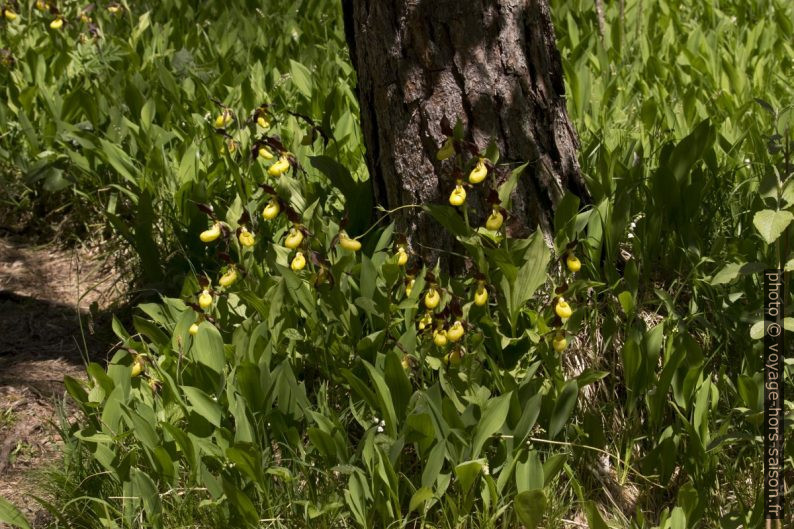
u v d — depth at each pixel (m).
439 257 4.10
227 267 4.06
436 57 3.99
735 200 4.73
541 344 3.59
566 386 3.36
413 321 3.77
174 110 6.14
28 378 4.68
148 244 4.91
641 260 4.18
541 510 3.10
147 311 4.21
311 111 6.16
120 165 5.39
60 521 3.48
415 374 3.77
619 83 6.67
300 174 5.03
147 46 7.62
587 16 8.25
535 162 4.08
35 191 6.18
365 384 3.54
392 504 3.32
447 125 3.47
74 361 4.88
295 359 3.90
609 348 4.00
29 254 5.95
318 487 3.46
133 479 3.31
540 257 3.60
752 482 3.57
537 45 4.07
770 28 7.58
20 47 7.60
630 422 3.74
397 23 4.02
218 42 7.98
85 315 5.29
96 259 5.79
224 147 5.37
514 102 4.02
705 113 5.87
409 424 3.23
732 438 3.33
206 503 3.24
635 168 4.41
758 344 3.77
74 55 7.20
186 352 3.87
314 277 3.78
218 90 6.57
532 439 3.41
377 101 4.17
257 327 3.67
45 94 6.11
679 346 3.46
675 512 3.14
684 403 3.56
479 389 3.38
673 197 4.27
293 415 3.52
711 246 4.47
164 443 3.45
